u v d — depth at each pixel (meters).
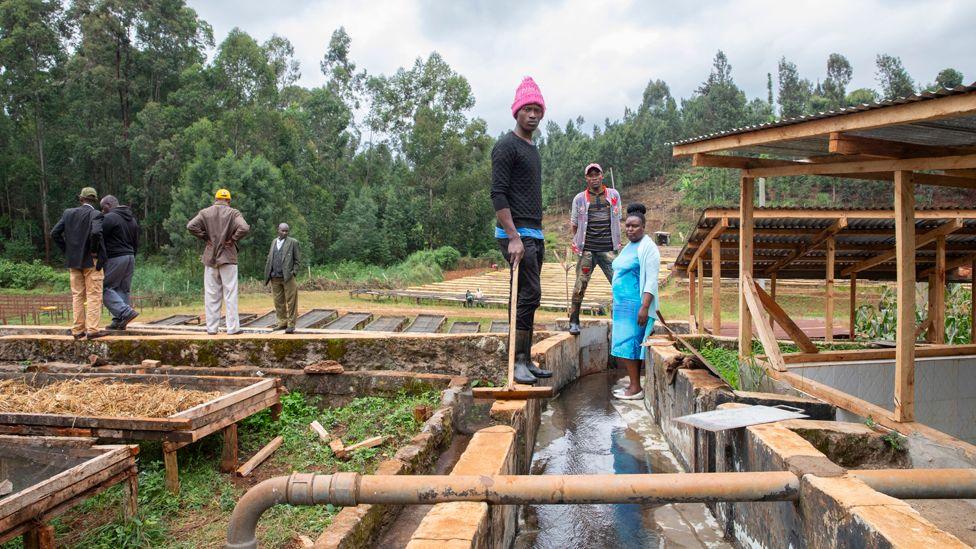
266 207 33.94
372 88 61.66
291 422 6.28
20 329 10.18
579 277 8.83
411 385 7.19
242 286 28.17
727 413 4.20
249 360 7.68
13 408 5.23
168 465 4.75
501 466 3.59
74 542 3.99
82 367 7.45
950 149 4.35
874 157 4.65
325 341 7.66
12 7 40.38
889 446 3.98
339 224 45.44
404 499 2.75
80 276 7.99
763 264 10.74
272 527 4.04
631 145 94.00
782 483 2.82
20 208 42.44
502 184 4.63
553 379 7.89
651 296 6.64
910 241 4.25
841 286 24.98
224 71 41.09
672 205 79.62
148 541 3.98
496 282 32.06
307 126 51.53
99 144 40.09
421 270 39.97
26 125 42.69
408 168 59.78
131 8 41.22
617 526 4.38
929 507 3.65
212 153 35.34
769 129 4.70
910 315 4.19
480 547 2.84
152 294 25.17
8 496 3.46
